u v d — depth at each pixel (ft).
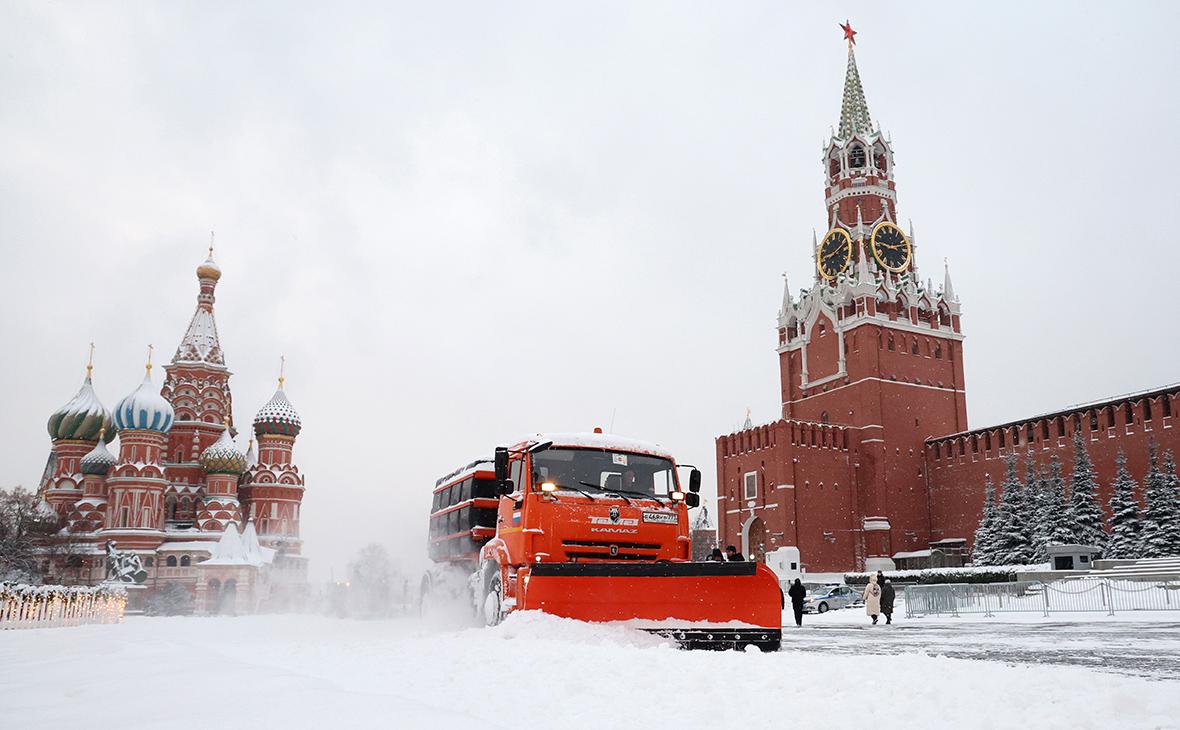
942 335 283.38
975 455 251.80
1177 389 200.54
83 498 295.69
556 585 40.22
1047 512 198.18
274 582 289.33
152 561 276.21
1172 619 85.30
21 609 79.36
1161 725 18.63
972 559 241.76
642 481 49.29
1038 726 18.63
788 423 254.88
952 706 20.59
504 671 26.91
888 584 99.45
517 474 49.73
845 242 290.15
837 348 278.05
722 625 40.70
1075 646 50.26
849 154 304.09
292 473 321.73
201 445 317.22
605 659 28.30
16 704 23.02
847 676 23.91
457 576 65.77
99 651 41.01
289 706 20.08
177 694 23.00
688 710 20.30
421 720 18.10
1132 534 188.96
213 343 333.21
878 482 257.55
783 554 239.91
